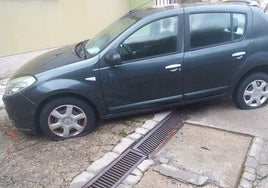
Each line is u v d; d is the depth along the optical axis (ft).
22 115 13.33
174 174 11.20
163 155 12.37
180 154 12.38
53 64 13.80
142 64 13.85
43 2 24.52
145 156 12.34
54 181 11.13
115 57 13.28
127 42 13.76
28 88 13.01
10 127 15.35
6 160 12.54
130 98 14.26
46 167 11.96
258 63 15.02
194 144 13.03
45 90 12.92
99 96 13.74
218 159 11.95
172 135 13.82
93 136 14.02
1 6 21.95
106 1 30.35
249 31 14.88
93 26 29.48
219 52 14.49
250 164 11.47
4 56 22.82
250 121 14.69
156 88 14.35
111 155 12.50
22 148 13.37
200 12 14.43
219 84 15.06
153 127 14.53
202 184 10.62
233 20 14.74
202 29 14.42
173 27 14.16
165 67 14.05
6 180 11.30
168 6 15.15
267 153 12.11
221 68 14.73
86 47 15.29
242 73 15.06
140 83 14.07
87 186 10.79
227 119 14.98
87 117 13.93
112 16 31.53
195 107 16.44
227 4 15.23
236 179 10.83
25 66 14.94
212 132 13.91
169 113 15.83
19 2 22.91
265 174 10.98
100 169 11.66
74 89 13.20
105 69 13.53
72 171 11.64
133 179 11.05
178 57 14.12
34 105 13.08
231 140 13.19
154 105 14.73
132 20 14.66
